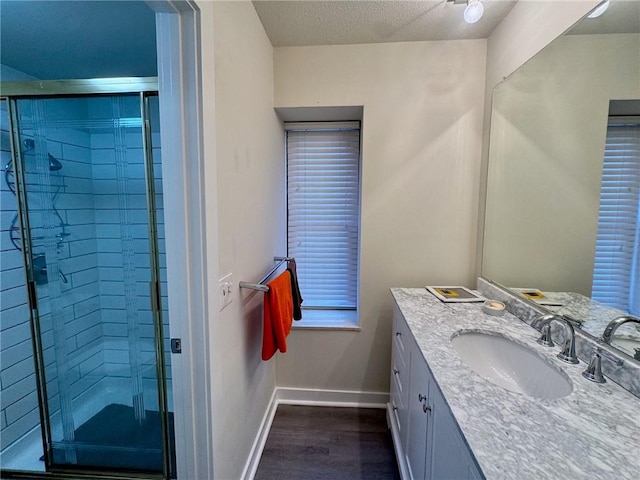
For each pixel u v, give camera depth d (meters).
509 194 1.48
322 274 2.30
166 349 1.44
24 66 1.77
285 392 2.08
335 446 1.68
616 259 0.88
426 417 1.02
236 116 1.21
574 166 1.06
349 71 1.81
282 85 1.84
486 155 1.71
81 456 1.47
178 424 1.02
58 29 1.42
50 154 1.48
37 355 1.46
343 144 2.19
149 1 0.81
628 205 0.85
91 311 1.65
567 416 0.70
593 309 0.97
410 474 1.27
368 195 1.88
